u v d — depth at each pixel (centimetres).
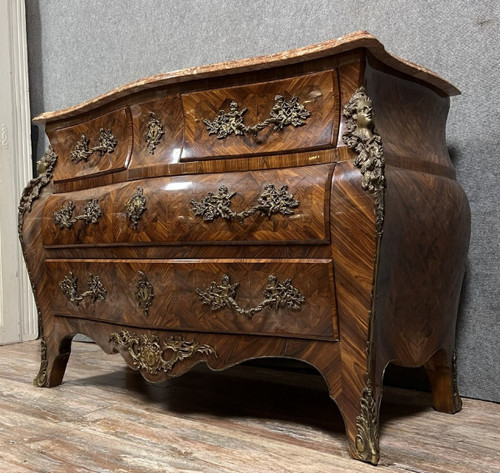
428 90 138
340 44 111
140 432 128
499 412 146
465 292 162
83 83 257
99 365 203
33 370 195
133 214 140
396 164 122
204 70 129
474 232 161
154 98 141
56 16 264
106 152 156
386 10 174
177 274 135
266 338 125
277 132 124
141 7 235
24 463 109
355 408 112
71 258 164
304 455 113
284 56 119
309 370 194
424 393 166
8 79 254
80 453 114
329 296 115
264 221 121
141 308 142
